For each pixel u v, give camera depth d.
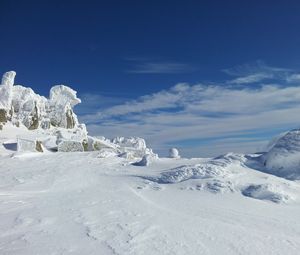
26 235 9.77
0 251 8.54
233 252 8.68
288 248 9.12
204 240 9.49
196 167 18.73
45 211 12.73
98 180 20.03
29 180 19.70
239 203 14.49
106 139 45.16
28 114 40.72
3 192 16.56
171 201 14.80
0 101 39.34
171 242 9.25
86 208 13.22
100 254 8.30
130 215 12.13
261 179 17.58
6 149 32.00
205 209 13.47
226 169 18.89
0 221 11.36
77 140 35.88
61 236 9.66
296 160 19.55
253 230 10.72
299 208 14.05
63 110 44.69
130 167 23.23
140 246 8.88
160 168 21.75
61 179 19.91
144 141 45.78
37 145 33.19
